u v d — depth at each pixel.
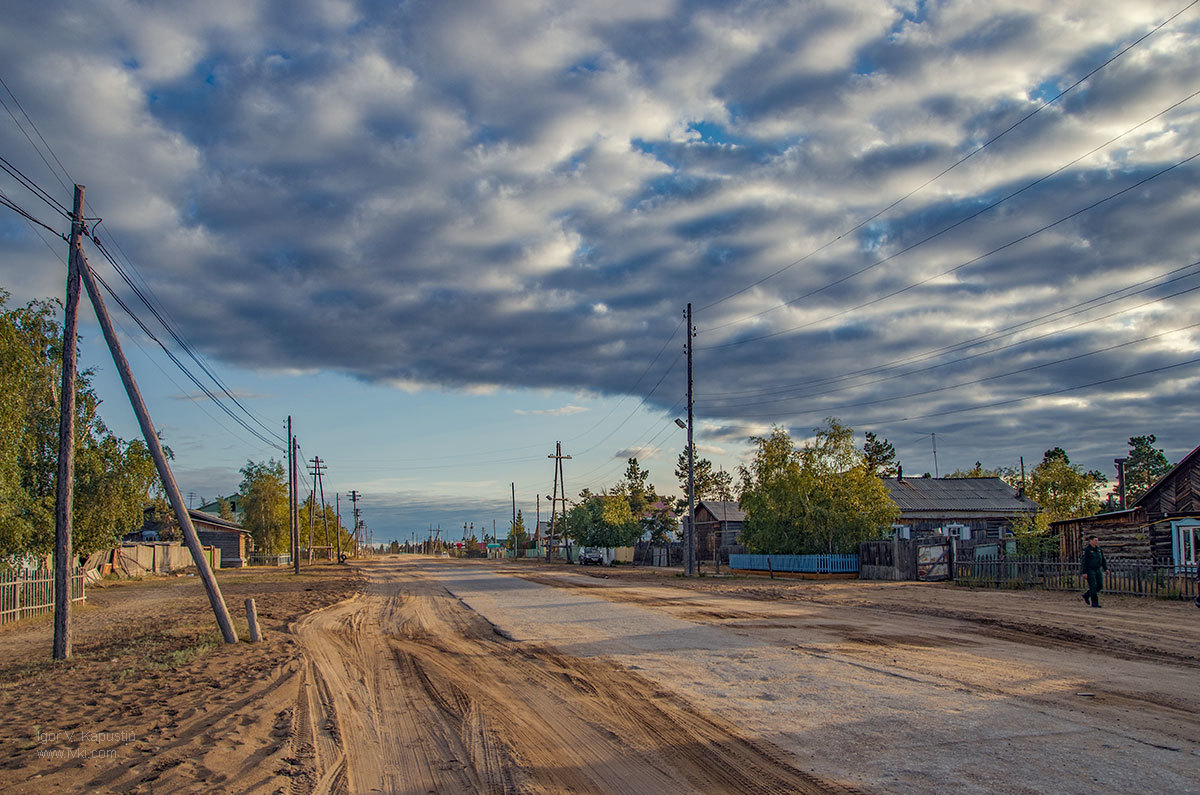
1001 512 51.94
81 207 15.49
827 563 38.44
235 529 66.19
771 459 41.75
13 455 21.00
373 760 7.53
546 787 6.61
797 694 10.04
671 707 9.48
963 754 7.19
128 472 30.03
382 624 19.91
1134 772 6.61
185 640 16.58
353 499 140.75
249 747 7.88
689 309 42.12
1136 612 18.98
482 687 11.21
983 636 15.47
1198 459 27.52
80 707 9.88
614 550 73.75
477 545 158.12
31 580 22.58
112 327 15.62
